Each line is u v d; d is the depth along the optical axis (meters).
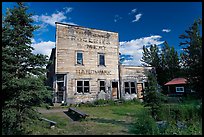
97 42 22.28
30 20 8.01
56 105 18.09
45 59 8.13
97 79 21.50
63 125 8.93
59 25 20.22
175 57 35.47
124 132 7.42
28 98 7.01
